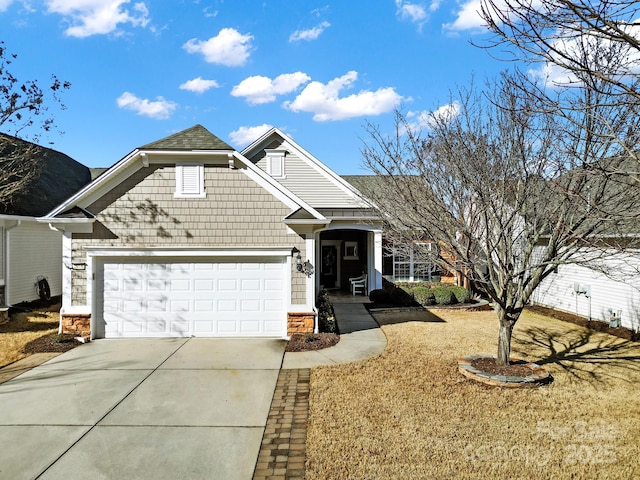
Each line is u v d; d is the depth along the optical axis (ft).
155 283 33.55
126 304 33.40
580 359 29.09
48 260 53.11
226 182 33.32
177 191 33.09
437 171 24.75
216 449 16.65
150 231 32.99
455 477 14.64
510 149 22.71
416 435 17.69
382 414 19.75
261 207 33.50
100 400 21.47
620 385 23.80
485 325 40.60
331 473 14.85
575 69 11.09
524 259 24.56
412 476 14.66
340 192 56.95
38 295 50.42
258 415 19.79
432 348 31.63
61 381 24.16
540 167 21.48
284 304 34.04
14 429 18.24
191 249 33.12
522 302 25.03
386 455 16.06
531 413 19.95
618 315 38.81
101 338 33.14
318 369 26.30
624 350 31.58
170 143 33.14
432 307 49.75
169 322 33.71
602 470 15.10
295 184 56.85
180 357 28.66
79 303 32.76
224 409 20.44
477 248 25.12
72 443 17.04
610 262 37.52
